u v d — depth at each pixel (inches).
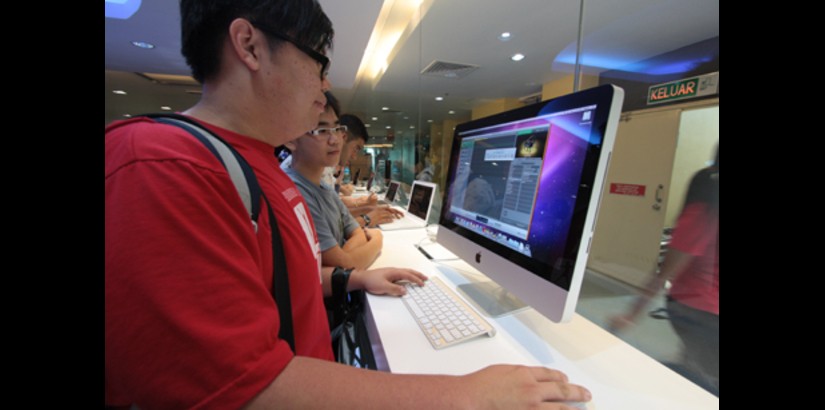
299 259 17.9
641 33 76.1
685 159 79.8
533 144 24.9
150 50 127.4
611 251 94.4
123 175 10.7
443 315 25.5
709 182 63.9
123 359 9.7
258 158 17.9
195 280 10.5
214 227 11.6
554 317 20.5
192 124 14.8
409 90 170.7
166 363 9.8
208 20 16.1
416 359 20.7
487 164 31.5
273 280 15.4
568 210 20.5
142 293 9.8
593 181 18.7
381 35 130.4
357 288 32.2
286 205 18.4
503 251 27.3
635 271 80.3
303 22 17.7
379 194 170.1
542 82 96.5
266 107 18.2
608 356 20.9
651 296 66.5
